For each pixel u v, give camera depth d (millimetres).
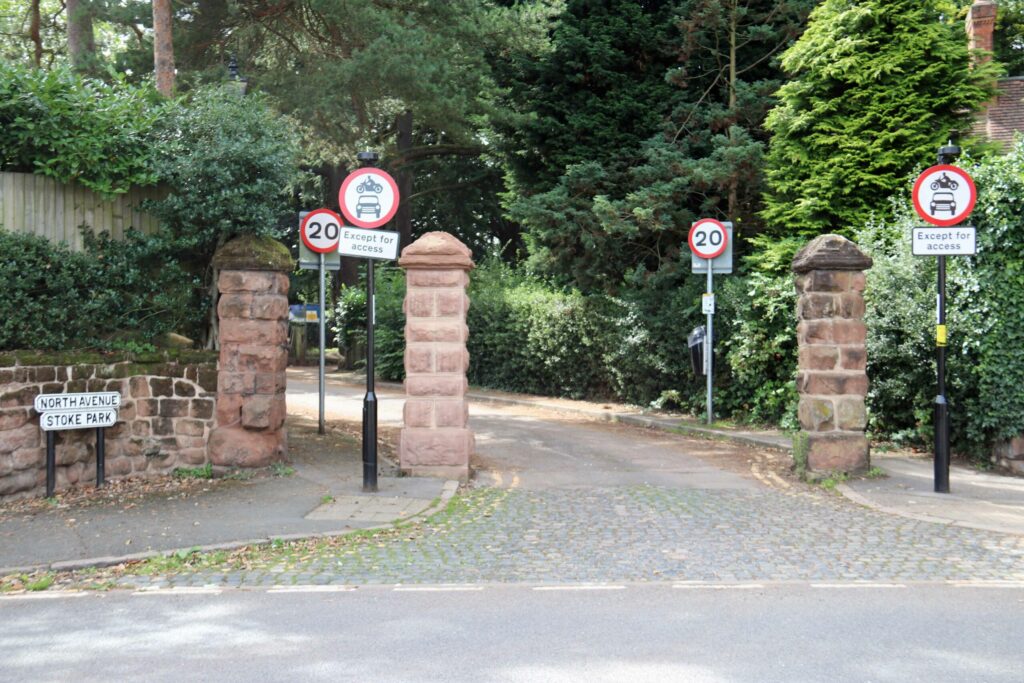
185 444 10375
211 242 10820
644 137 18703
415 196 34125
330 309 33000
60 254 9711
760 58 17828
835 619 5578
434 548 7512
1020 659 4859
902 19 13438
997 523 8242
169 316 10570
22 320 9391
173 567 6977
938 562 6984
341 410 18219
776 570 6789
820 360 10500
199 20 20125
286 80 18984
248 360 10352
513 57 20297
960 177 9664
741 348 14672
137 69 21703
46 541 7582
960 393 11289
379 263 29594
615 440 14273
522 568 6883
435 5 20156
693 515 8695
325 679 4633
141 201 10469
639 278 17422
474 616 5691
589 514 8766
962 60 13594
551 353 20844
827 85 13961
